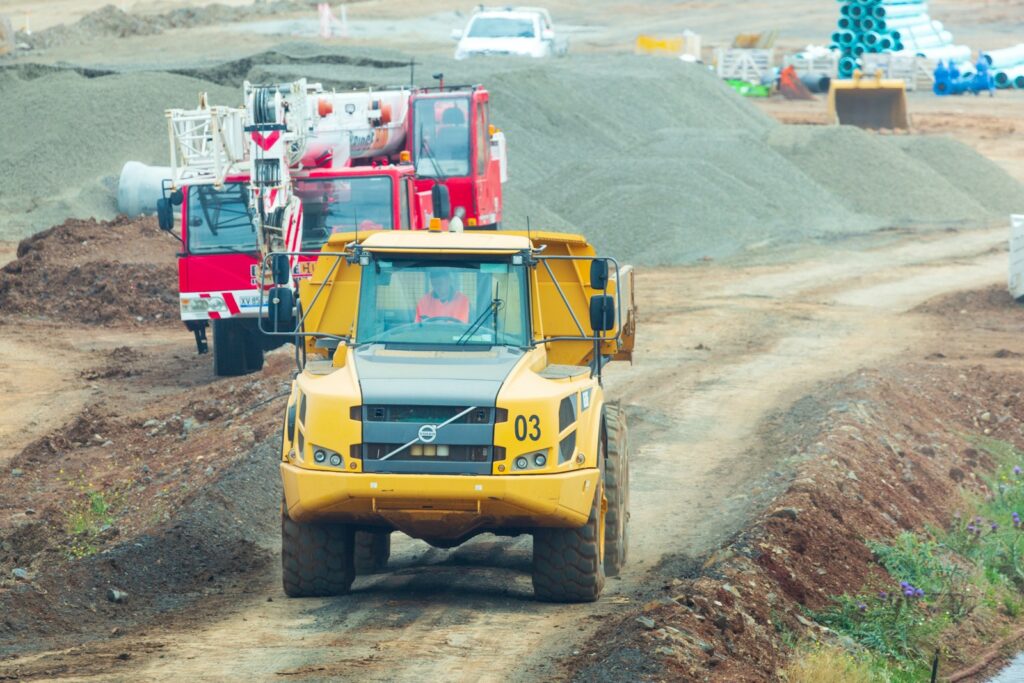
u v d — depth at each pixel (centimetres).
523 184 14650
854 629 4362
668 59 19538
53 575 4225
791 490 5312
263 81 16475
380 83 15762
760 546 4562
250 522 5119
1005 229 15112
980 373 8462
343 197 7944
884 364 8725
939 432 7231
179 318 10556
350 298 4369
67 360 9231
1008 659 4581
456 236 4288
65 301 10850
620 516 4481
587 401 4044
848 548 4991
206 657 3569
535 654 3588
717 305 11075
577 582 4059
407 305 4141
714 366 8625
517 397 3847
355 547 4562
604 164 14862
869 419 6819
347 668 3456
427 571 4603
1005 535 5791
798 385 8019
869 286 12031
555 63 18412
